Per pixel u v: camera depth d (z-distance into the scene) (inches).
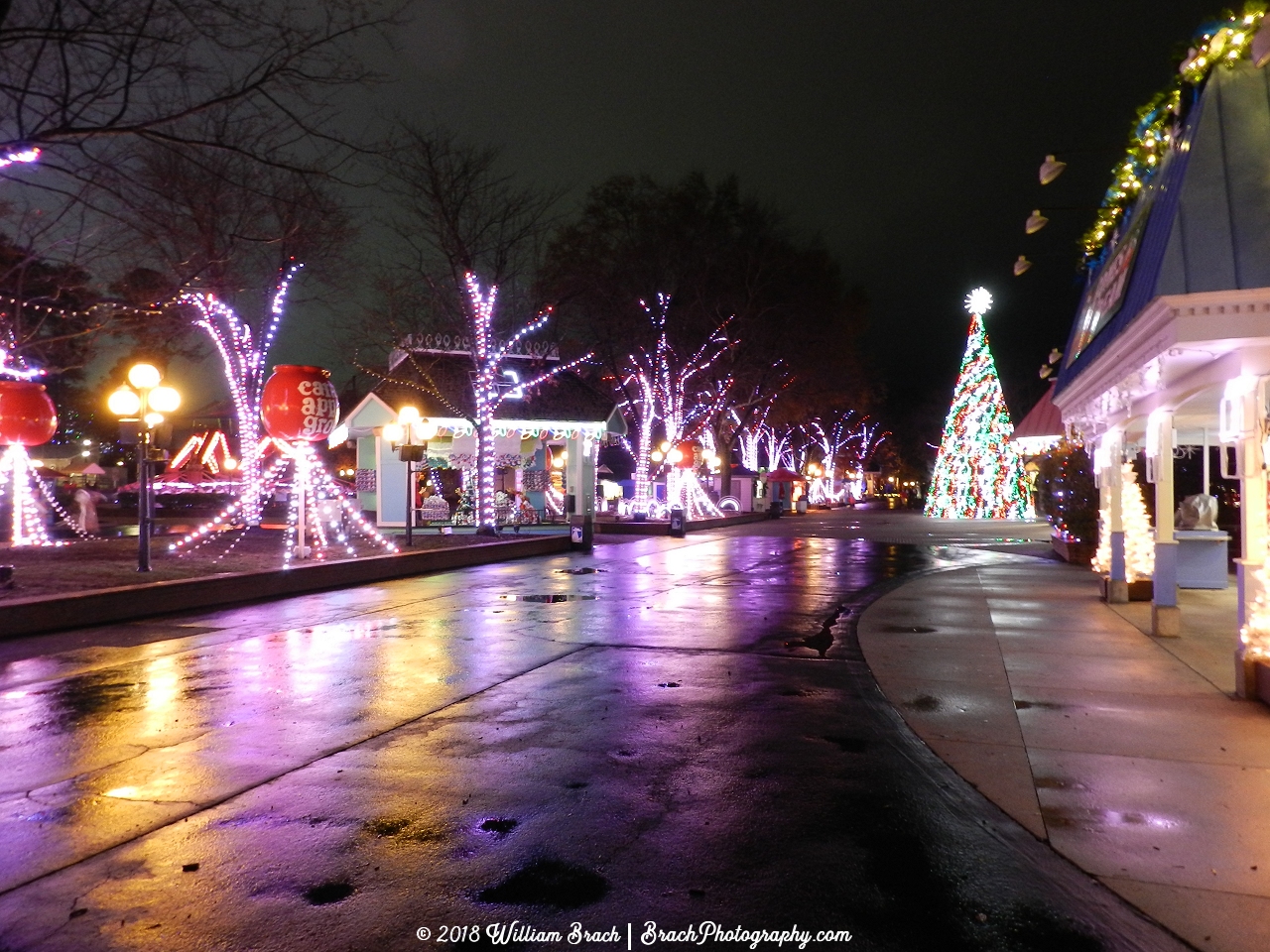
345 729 290.0
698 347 1596.9
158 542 898.1
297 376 723.4
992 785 232.7
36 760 259.3
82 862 189.9
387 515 1206.9
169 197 570.3
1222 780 233.9
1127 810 214.4
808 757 259.0
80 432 2198.6
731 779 239.6
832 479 3097.9
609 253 1480.1
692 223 1523.1
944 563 877.8
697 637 460.4
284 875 183.2
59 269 709.9
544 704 321.4
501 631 480.1
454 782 237.8
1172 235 289.4
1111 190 470.9
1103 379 419.2
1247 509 313.6
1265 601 313.9
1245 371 287.9
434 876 182.2
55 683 356.5
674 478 1636.3
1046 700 320.2
